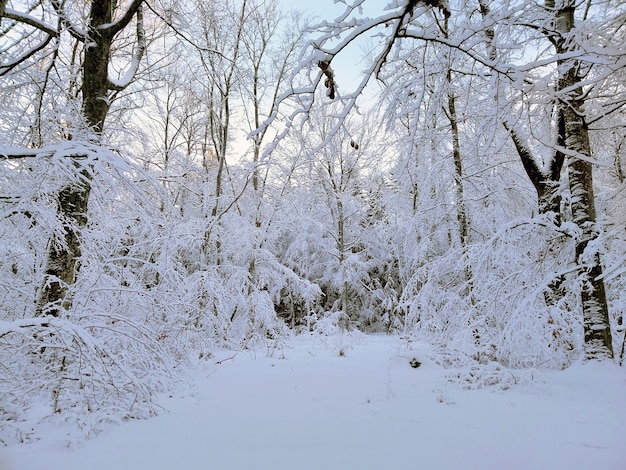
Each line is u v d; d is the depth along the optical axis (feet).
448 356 25.22
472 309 24.85
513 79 12.78
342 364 28.43
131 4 20.59
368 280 73.00
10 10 15.65
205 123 57.21
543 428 12.53
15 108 21.12
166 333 23.47
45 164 15.23
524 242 25.05
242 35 48.75
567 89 13.88
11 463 10.22
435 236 43.11
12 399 14.39
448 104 32.86
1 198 15.80
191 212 54.34
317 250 69.51
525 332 19.16
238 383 21.76
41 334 13.92
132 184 15.92
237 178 50.96
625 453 10.18
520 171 38.73
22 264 20.52
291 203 54.80
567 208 27.14
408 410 15.57
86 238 20.54
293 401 17.60
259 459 10.59
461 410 15.17
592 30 14.65
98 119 20.58
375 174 55.52
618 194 21.76
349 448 11.40
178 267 32.37
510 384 18.04
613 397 15.21
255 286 48.49
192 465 10.18
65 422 13.30
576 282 21.02
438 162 35.19
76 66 25.02
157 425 13.85
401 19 9.37
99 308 19.84
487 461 10.11
